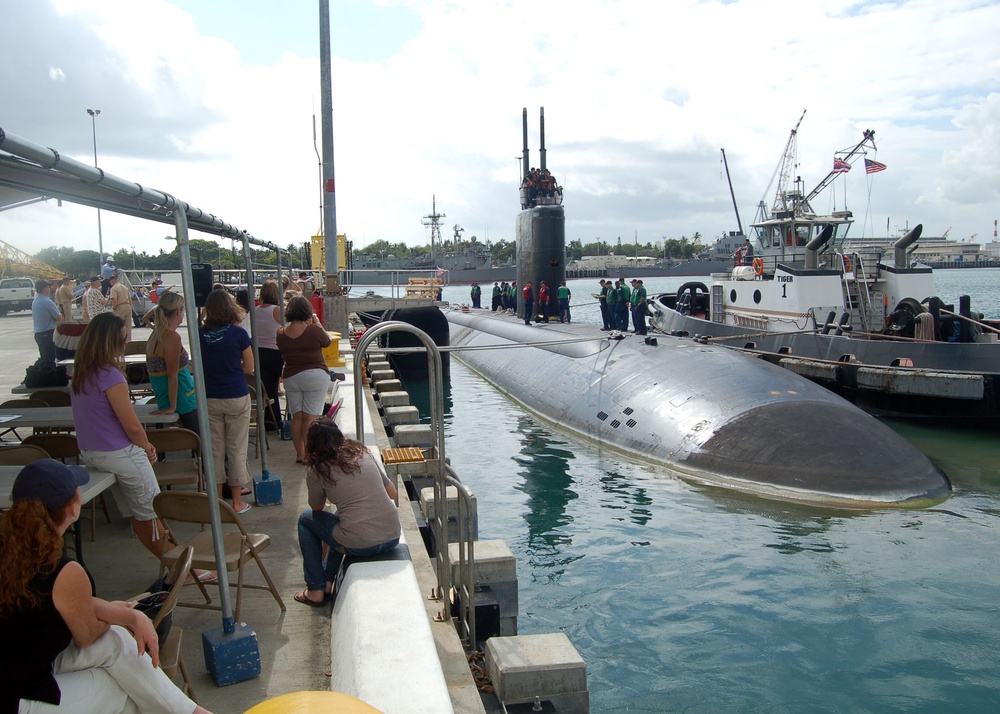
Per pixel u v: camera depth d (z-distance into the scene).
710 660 6.97
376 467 5.48
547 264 24.11
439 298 26.44
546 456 14.32
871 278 20.81
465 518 7.51
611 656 7.09
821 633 7.36
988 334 18.31
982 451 14.55
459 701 4.63
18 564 2.83
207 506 4.89
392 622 4.28
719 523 10.36
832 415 12.34
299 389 8.78
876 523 10.13
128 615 3.14
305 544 5.40
